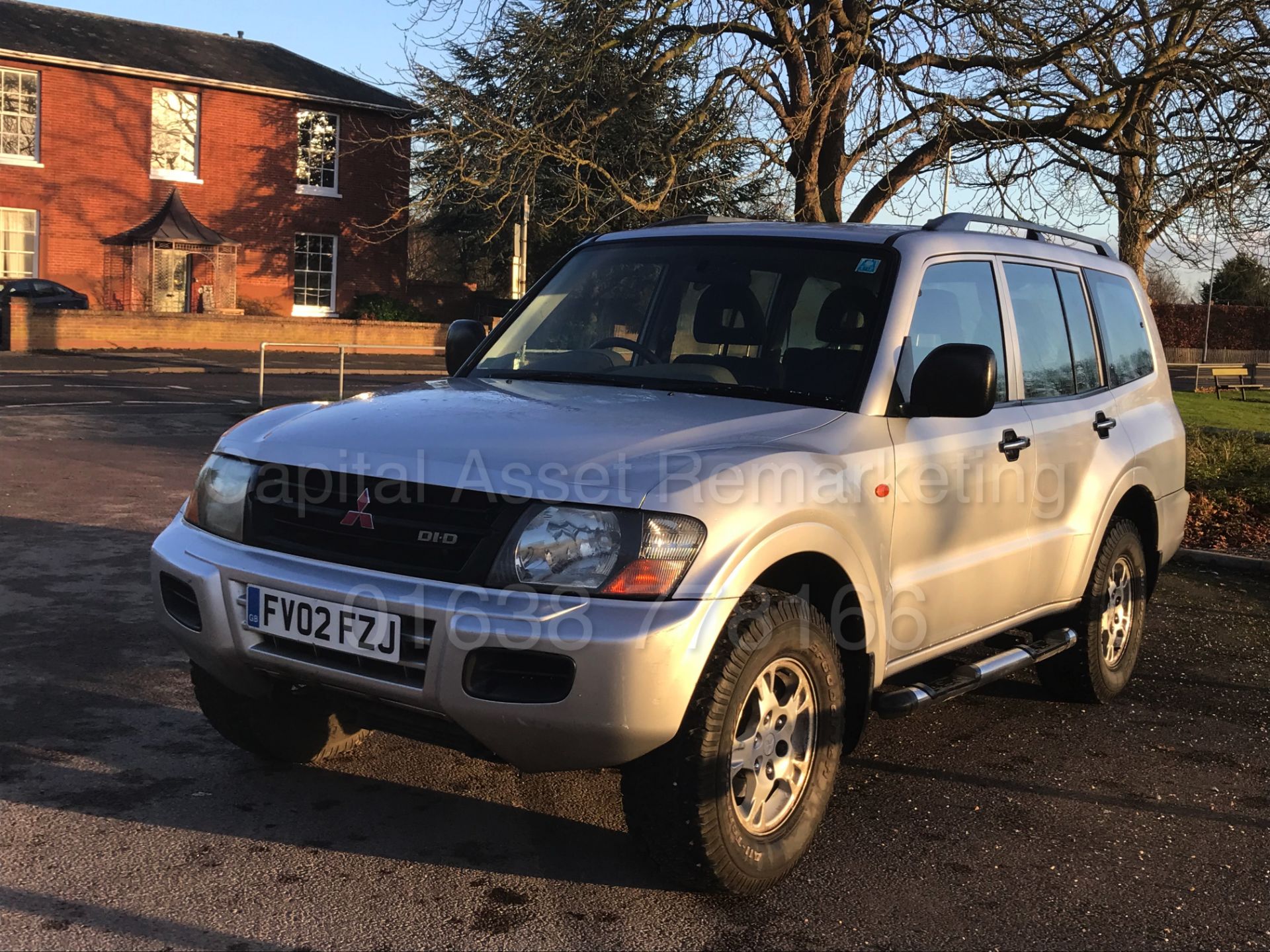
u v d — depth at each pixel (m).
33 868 3.34
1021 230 5.18
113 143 32.16
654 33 15.65
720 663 3.09
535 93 15.75
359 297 36.69
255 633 3.37
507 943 3.05
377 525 3.19
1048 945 3.19
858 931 3.21
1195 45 14.95
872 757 4.62
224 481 3.58
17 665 5.19
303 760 4.22
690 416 3.54
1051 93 15.08
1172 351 50.12
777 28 14.59
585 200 15.51
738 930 3.18
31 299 29.73
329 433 3.47
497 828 3.77
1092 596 5.12
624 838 3.75
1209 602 7.64
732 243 4.45
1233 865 3.76
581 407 3.62
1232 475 12.02
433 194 17.38
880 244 4.22
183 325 29.73
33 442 12.00
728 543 3.07
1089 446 4.97
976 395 3.63
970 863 3.69
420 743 4.52
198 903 3.19
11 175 30.77
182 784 4.01
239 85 33.53
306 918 3.14
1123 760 4.71
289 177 35.16
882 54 14.33
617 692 2.91
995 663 4.39
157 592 3.66
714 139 14.86
